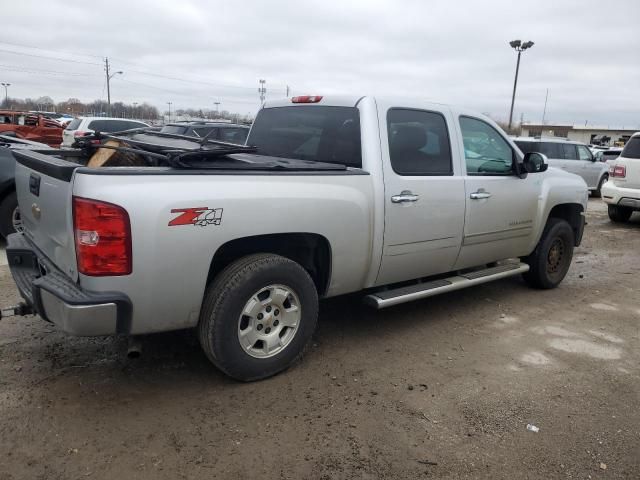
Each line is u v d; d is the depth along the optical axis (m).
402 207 4.14
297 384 3.63
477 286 6.18
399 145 4.21
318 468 2.78
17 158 4.05
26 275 3.61
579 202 6.16
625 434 3.21
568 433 3.19
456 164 4.63
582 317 5.27
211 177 3.18
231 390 3.51
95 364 3.77
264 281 3.43
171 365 3.81
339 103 4.29
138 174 2.94
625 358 4.32
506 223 5.18
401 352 4.23
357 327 4.72
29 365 3.71
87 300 2.84
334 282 3.91
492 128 5.10
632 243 9.33
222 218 3.18
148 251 2.94
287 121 4.75
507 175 5.20
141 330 3.12
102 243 2.84
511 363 4.13
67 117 41.47
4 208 6.72
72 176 2.89
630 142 10.87
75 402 3.27
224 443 2.95
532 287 6.18
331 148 4.28
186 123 14.54
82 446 2.86
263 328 3.56
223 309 3.31
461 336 4.63
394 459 2.88
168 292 3.08
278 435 3.04
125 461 2.76
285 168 3.55
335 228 3.74
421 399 3.51
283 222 3.44
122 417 3.14
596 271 7.24
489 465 2.87
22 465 2.69
